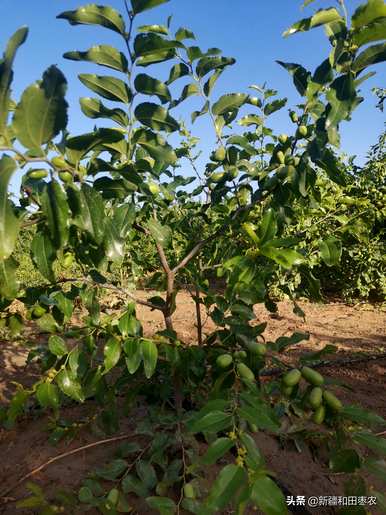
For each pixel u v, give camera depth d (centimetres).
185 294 838
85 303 204
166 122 187
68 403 333
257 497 103
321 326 605
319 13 158
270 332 570
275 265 214
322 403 144
